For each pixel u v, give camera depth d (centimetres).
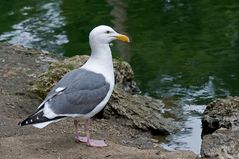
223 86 1623
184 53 1852
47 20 2188
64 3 2408
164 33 2030
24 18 2212
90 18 2205
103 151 1083
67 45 1930
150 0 2420
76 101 1058
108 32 1093
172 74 1700
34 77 1520
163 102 1523
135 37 2000
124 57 1806
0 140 1112
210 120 1339
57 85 1080
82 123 1280
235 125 1293
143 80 1662
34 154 1057
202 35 1998
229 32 2019
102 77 1088
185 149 1261
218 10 2266
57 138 1135
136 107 1380
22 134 1177
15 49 1738
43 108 1039
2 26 2122
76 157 1049
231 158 1086
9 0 2453
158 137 1316
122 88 1508
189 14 2230
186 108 1491
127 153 1080
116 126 1310
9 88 1430
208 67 1745
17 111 1297
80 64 1416
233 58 1800
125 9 2308
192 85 1631
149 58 1814
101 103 1086
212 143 1119
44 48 1902
